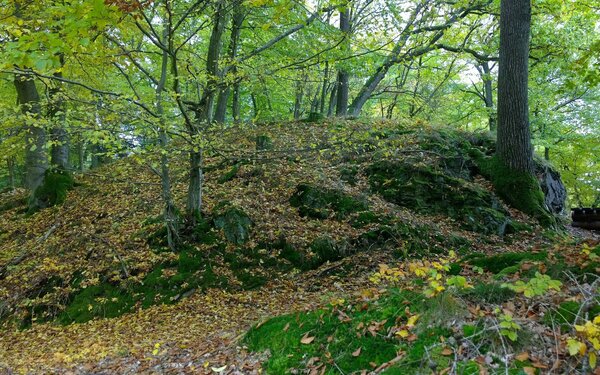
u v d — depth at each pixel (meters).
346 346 3.32
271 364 3.58
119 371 4.77
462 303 3.18
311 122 14.91
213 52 9.04
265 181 10.63
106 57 7.79
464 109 23.72
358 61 10.30
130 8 4.43
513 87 10.46
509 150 10.55
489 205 9.93
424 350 2.86
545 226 9.69
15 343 6.76
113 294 7.64
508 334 2.52
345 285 7.22
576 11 12.42
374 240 8.49
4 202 12.90
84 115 7.46
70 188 11.90
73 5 4.09
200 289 7.56
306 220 9.22
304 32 9.62
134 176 12.23
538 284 2.50
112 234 9.20
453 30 14.12
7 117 7.23
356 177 10.84
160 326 6.52
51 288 8.02
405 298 3.62
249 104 25.28
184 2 8.37
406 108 23.16
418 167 10.70
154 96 8.02
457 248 8.59
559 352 2.51
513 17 10.39
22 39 3.76
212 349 4.70
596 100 19.66
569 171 22.55
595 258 3.52
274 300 7.01
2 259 9.01
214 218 8.82
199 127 8.30
